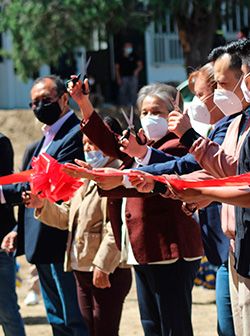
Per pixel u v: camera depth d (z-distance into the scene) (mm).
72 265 7449
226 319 6512
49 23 20609
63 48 20812
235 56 5805
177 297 6504
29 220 7781
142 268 6609
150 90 6605
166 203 6504
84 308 7426
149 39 31312
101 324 7266
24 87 29438
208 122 6055
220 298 6543
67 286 7695
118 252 7070
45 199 7375
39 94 7762
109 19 20688
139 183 5414
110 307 7246
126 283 7293
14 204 7781
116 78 29500
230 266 6000
